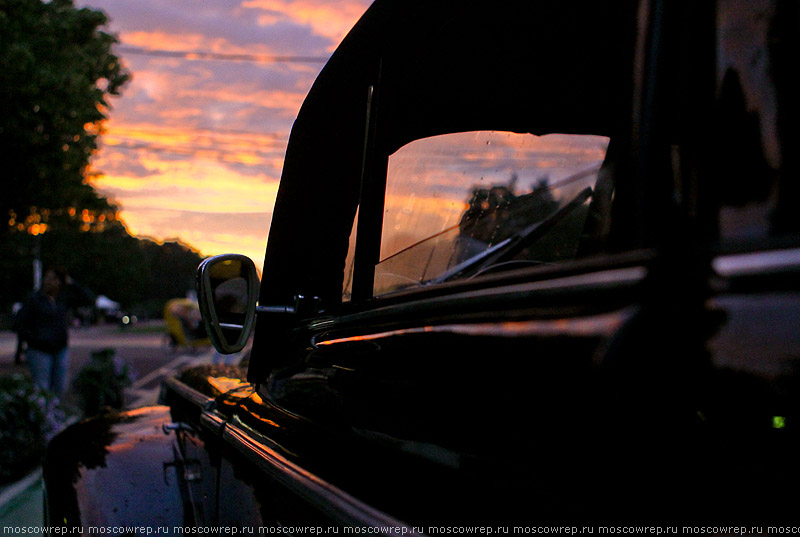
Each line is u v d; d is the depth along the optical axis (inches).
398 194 60.1
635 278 31.9
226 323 74.8
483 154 54.2
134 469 92.5
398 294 51.4
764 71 32.4
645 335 30.7
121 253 2775.6
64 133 450.0
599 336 32.8
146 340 1347.2
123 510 83.8
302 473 54.4
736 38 33.5
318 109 66.9
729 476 27.5
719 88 33.8
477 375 40.3
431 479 42.1
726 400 27.7
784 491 25.8
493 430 38.4
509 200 52.3
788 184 30.7
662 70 36.5
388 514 44.0
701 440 28.5
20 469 226.4
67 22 437.4
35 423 233.9
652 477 29.9
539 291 37.2
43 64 420.2
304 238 70.0
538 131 50.2
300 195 69.4
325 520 49.1
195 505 85.0
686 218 33.9
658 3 37.4
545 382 35.5
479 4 50.6
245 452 67.2
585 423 33.1
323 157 68.4
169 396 123.5
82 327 2166.6
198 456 88.2
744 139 32.4
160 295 3314.5
